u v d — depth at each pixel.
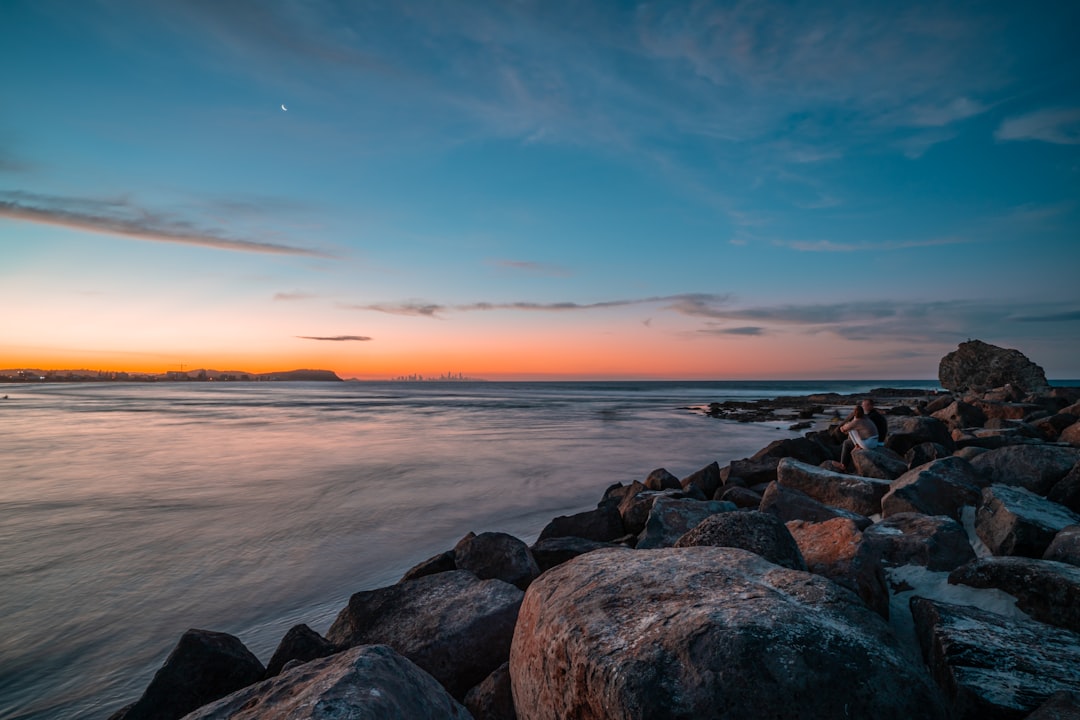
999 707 3.22
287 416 48.50
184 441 28.70
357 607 5.70
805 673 2.52
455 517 12.81
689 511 8.26
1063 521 6.13
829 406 56.22
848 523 5.48
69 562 9.78
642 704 2.54
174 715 4.52
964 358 45.91
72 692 6.02
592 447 25.67
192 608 7.92
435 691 3.24
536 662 3.32
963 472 7.88
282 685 3.07
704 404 67.31
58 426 38.34
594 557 4.06
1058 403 21.91
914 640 4.45
